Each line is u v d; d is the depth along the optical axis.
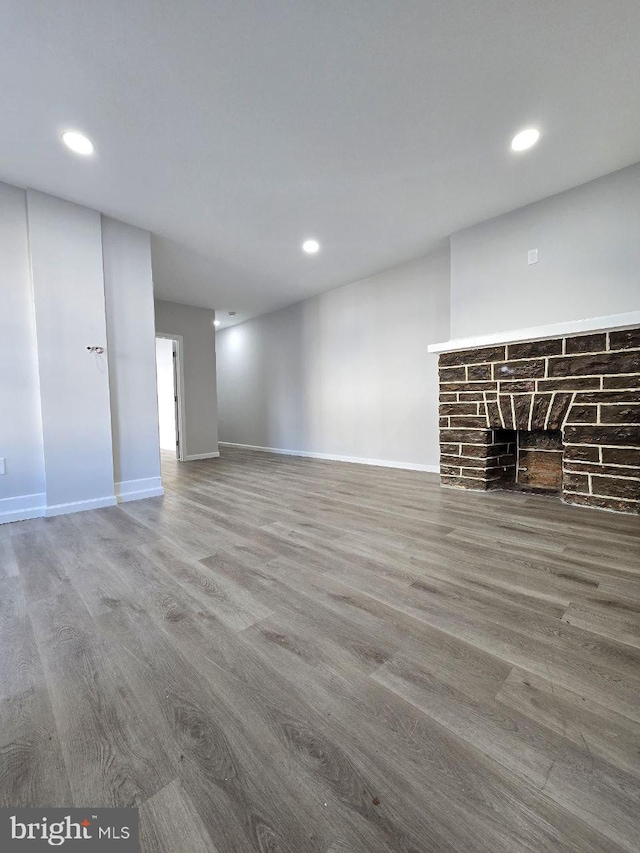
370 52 1.62
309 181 2.56
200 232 3.29
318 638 1.22
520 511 2.54
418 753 0.81
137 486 3.19
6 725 0.90
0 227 2.53
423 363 4.14
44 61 1.61
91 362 2.87
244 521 2.48
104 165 2.34
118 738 0.86
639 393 2.33
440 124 2.06
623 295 2.55
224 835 0.66
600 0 1.44
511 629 1.25
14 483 2.61
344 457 5.16
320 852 0.63
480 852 0.63
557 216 2.79
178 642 1.21
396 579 1.61
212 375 5.90
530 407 2.78
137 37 1.52
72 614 1.39
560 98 1.90
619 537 2.02
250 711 0.93
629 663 1.08
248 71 1.70
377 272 4.44
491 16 1.49
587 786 0.73
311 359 5.54
